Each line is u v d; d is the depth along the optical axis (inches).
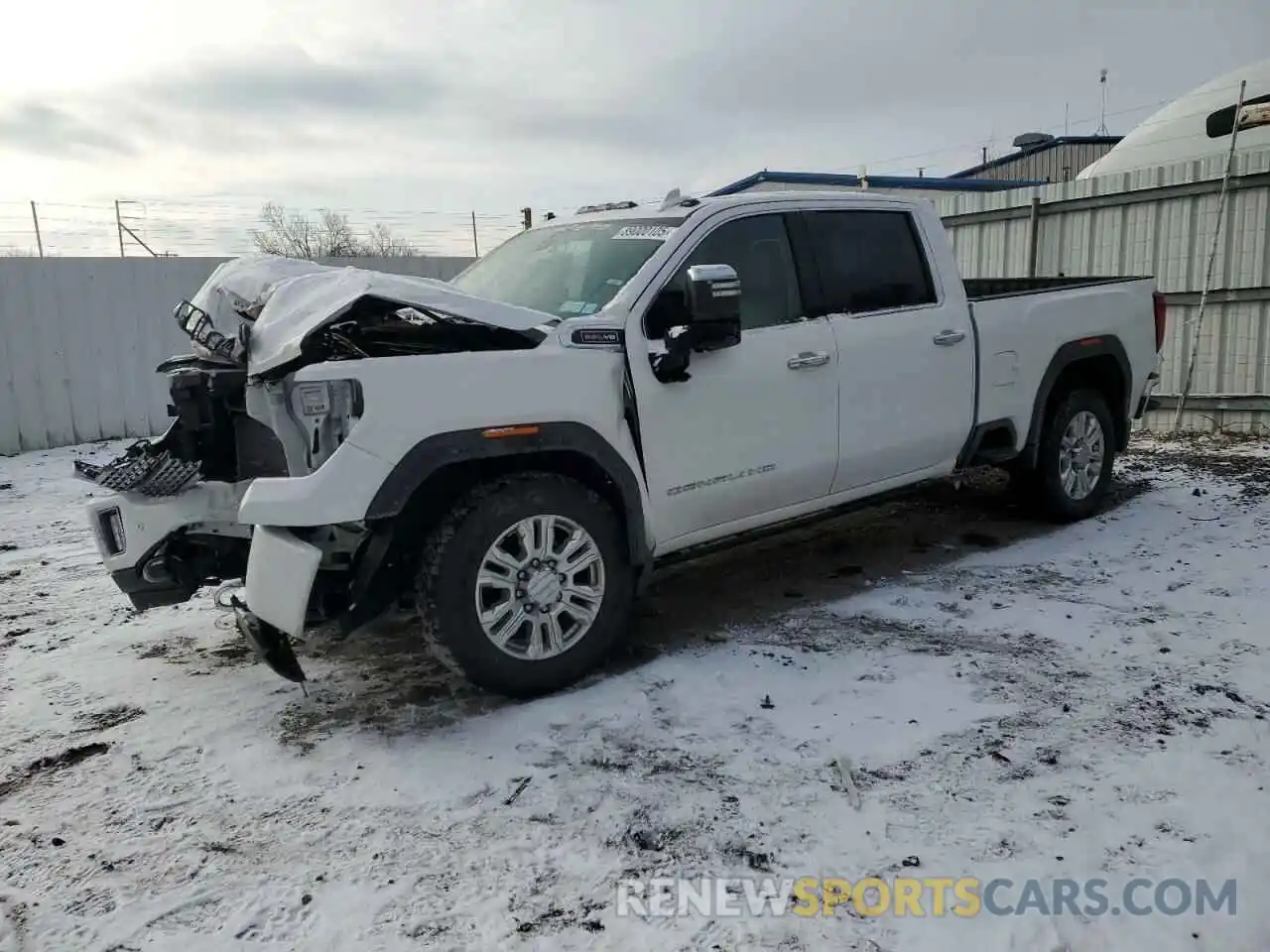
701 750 134.9
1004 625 176.2
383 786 128.8
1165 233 378.3
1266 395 357.1
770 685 154.6
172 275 432.5
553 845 114.3
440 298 147.1
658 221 177.6
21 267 400.2
